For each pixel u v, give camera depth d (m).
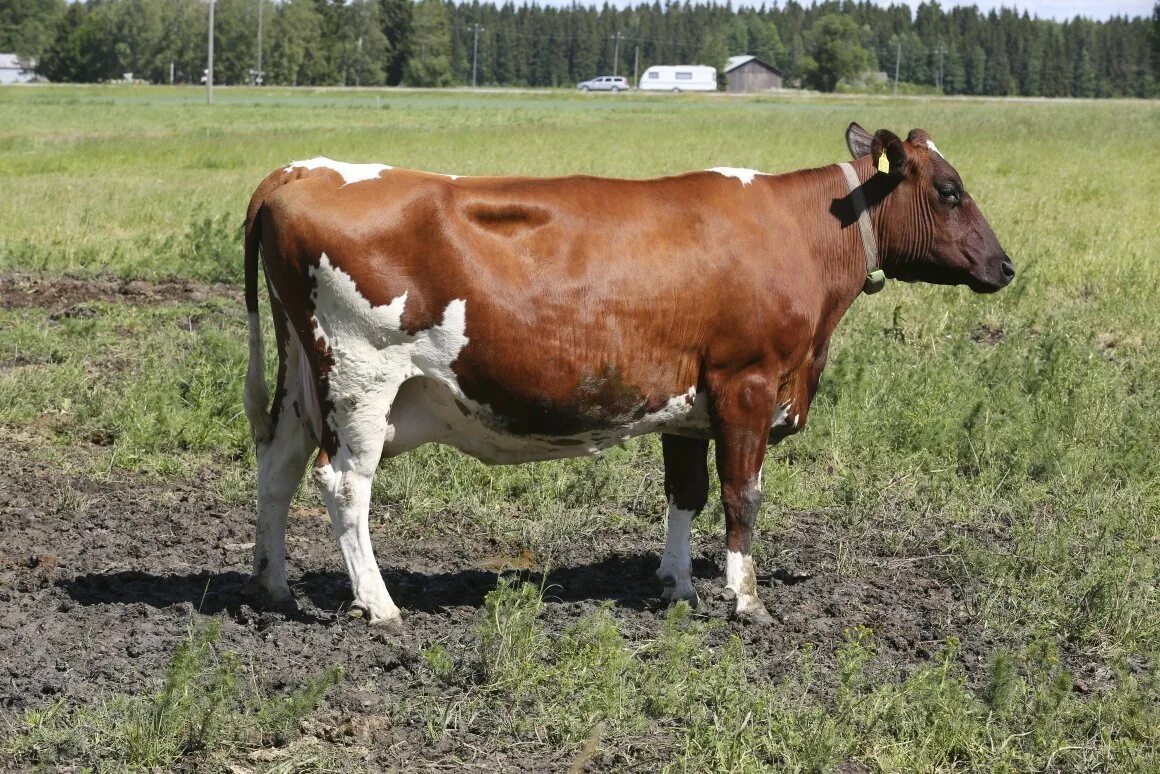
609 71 185.38
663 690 4.91
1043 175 25.00
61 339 10.35
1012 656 5.35
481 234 5.30
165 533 6.81
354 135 37.34
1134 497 7.47
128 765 4.34
